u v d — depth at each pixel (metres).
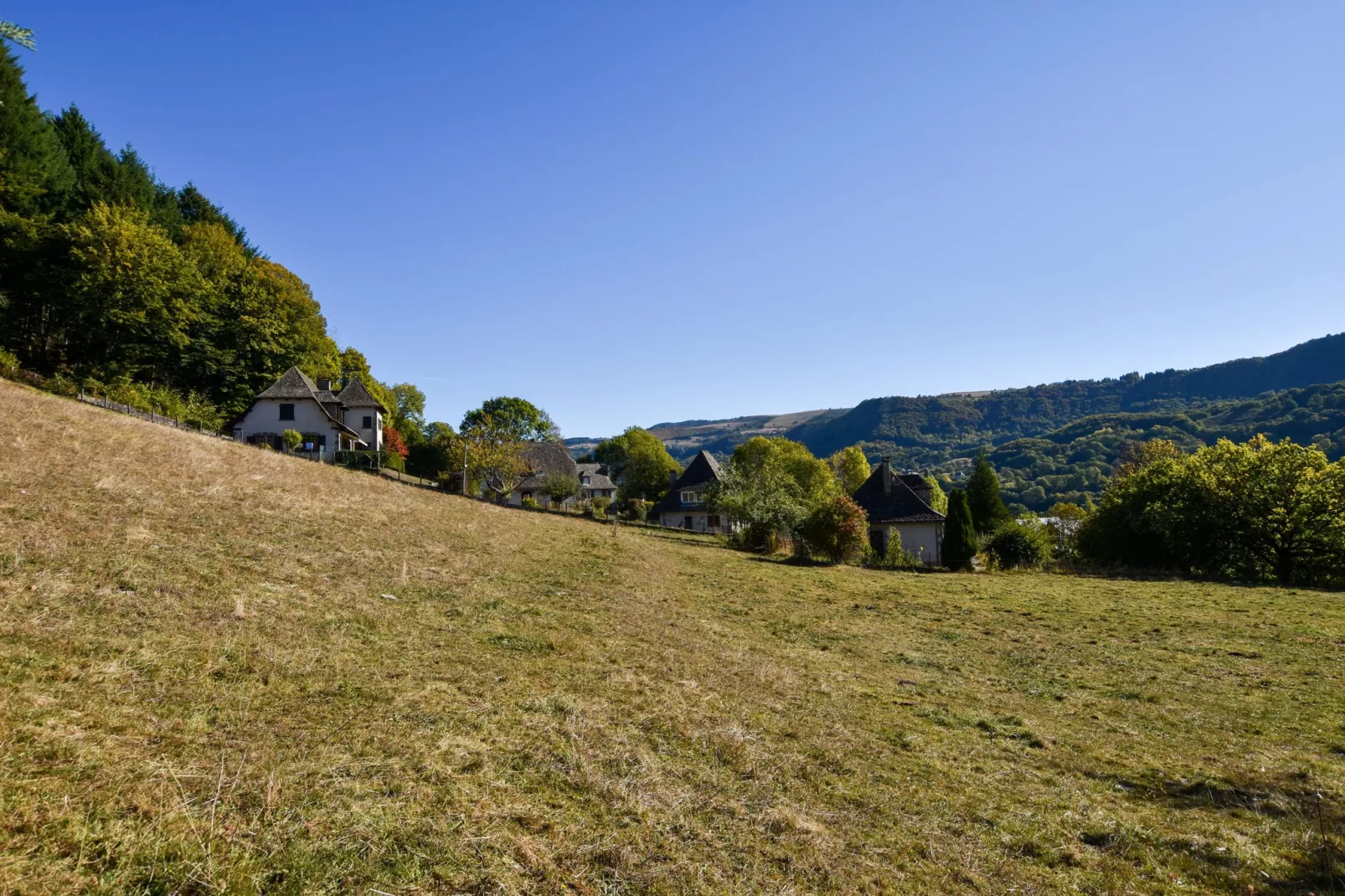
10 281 35.03
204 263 45.50
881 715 7.68
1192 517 27.44
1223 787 6.18
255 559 9.45
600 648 8.70
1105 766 6.66
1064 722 8.10
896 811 5.14
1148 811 5.62
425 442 61.06
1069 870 4.54
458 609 9.40
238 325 43.94
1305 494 25.45
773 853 4.27
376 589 9.54
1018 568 26.88
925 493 44.66
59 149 40.41
